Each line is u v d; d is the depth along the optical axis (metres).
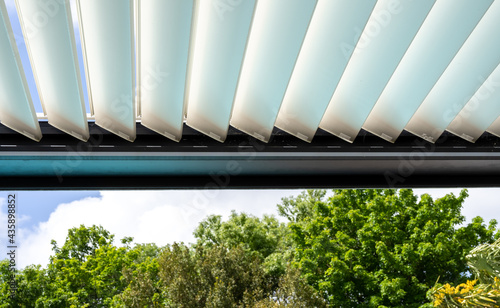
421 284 14.76
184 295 12.84
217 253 13.41
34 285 18.73
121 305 15.32
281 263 16.75
